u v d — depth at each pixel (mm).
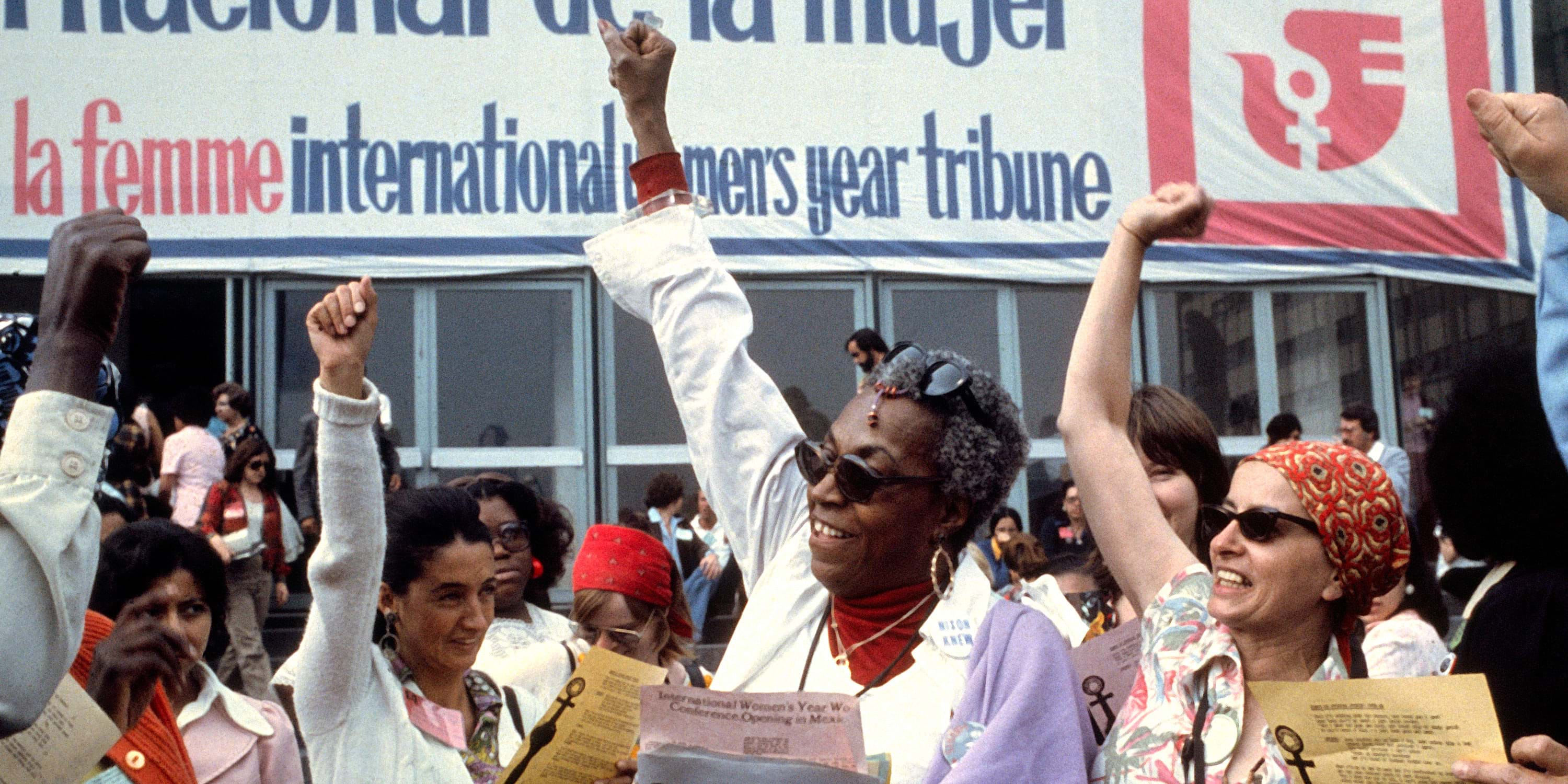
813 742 2141
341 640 2689
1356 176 11516
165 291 10531
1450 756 1802
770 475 2695
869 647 2465
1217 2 11461
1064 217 11156
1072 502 9719
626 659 2377
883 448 2414
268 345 10438
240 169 10453
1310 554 2039
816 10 10992
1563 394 1759
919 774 2301
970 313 11156
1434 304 11688
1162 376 11367
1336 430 11477
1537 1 11945
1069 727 2119
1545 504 2010
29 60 10312
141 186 10352
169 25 10445
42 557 1545
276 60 10523
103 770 2451
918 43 11086
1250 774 2018
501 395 10742
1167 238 2412
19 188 10234
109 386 1768
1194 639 2148
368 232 10531
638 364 10891
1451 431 2121
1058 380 11203
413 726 2797
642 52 2889
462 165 10625
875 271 10938
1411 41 11672
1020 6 11219
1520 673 1949
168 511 9234
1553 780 1746
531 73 10711
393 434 10578
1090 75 11266
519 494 4059
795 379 10930
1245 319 11492
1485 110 1766
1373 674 3387
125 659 2000
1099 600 3676
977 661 2215
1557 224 1770
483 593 2887
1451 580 2482
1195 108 11375
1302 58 11508
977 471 2436
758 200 10852
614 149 10734
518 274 10758
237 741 2938
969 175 11078
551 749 2361
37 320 1850
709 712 2158
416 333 10695
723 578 9977
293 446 10438
